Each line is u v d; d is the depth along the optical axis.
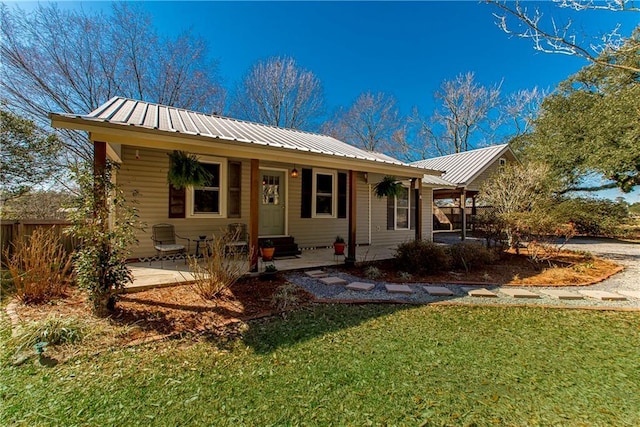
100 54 13.09
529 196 9.18
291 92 19.61
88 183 3.62
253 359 2.79
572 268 6.92
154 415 2.04
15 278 4.12
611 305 4.59
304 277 5.80
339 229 9.62
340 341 3.20
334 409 2.12
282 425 1.96
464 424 2.00
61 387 2.34
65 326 3.10
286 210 8.54
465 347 3.11
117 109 5.67
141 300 4.21
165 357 2.80
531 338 3.35
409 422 2.01
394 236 10.82
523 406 2.18
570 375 2.60
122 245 3.73
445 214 18.34
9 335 3.17
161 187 6.73
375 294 4.93
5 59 10.88
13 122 8.20
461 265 6.74
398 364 2.75
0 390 2.29
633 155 11.50
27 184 8.70
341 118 22.17
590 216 14.77
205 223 7.26
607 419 2.05
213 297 4.38
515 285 5.60
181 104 15.59
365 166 6.68
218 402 2.18
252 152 5.24
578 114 14.51
